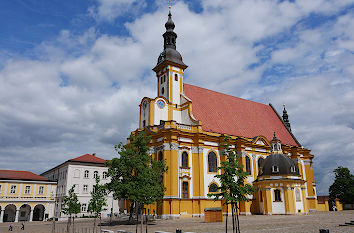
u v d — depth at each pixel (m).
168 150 47.09
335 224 28.47
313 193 69.69
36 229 40.12
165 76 56.94
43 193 70.62
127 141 56.72
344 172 77.69
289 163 53.09
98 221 46.59
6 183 66.81
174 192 45.25
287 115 76.12
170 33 59.94
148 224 35.69
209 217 36.78
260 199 53.31
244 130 60.34
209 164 50.53
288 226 27.77
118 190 37.50
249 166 55.78
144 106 55.59
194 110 55.91
